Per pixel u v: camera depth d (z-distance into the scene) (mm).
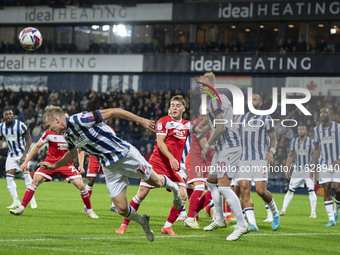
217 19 28578
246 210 7570
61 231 6844
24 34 10609
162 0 29812
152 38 30734
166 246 5727
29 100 30078
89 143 5500
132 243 5879
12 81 31875
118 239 6191
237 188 8523
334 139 9055
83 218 8773
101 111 5441
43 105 28969
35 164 24609
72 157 5898
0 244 5461
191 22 29938
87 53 30359
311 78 24531
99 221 8352
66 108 28812
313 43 27625
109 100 28312
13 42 32938
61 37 32312
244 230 6363
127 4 30422
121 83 30141
